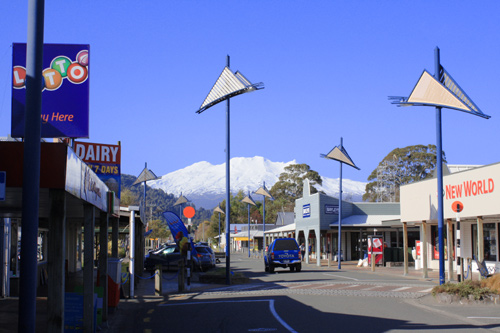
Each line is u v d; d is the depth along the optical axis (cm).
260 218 12575
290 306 1614
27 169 718
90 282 1127
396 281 2627
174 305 1753
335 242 5547
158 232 8575
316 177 11388
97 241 4291
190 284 2625
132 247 2053
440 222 2195
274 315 1417
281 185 11412
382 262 4306
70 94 1554
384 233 5131
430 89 2175
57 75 1555
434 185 2900
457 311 1442
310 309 1534
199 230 15912
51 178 800
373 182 8731
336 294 1988
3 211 1301
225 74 2577
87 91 1559
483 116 2088
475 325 1213
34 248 709
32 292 701
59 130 1542
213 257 4022
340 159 4088
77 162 887
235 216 13475
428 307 1538
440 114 2206
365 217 5066
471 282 1661
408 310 1507
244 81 2480
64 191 822
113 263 1581
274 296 1925
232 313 1484
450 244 2639
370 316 1380
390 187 8419
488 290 1606
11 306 1622
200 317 1428
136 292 2250
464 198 2564
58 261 826
